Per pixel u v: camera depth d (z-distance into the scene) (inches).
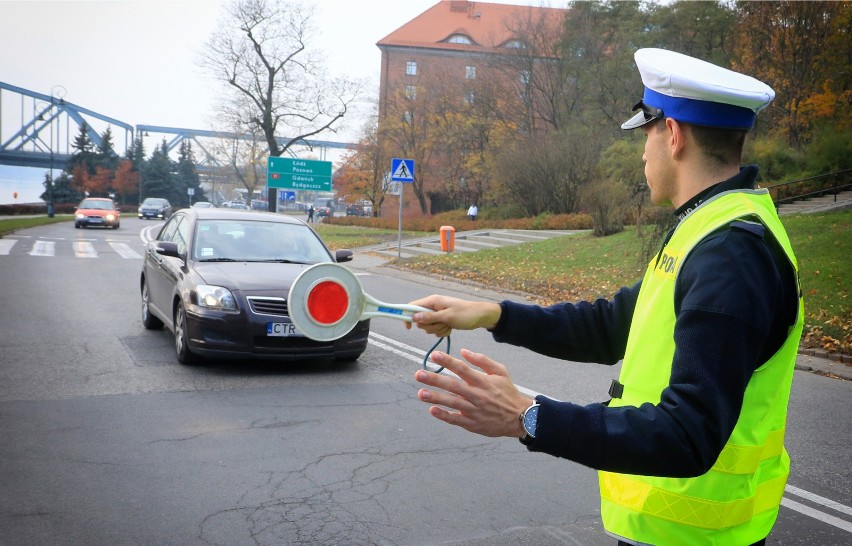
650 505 59.8
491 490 174.9
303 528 151.0
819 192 888.9
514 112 1660.9
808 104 1024.9
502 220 1337.4
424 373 50.7
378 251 1007.6
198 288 287.9
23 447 194.5
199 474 179.3
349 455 196.4
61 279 583.2
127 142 4554.6
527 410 49.7
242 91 1854.1
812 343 379.2
